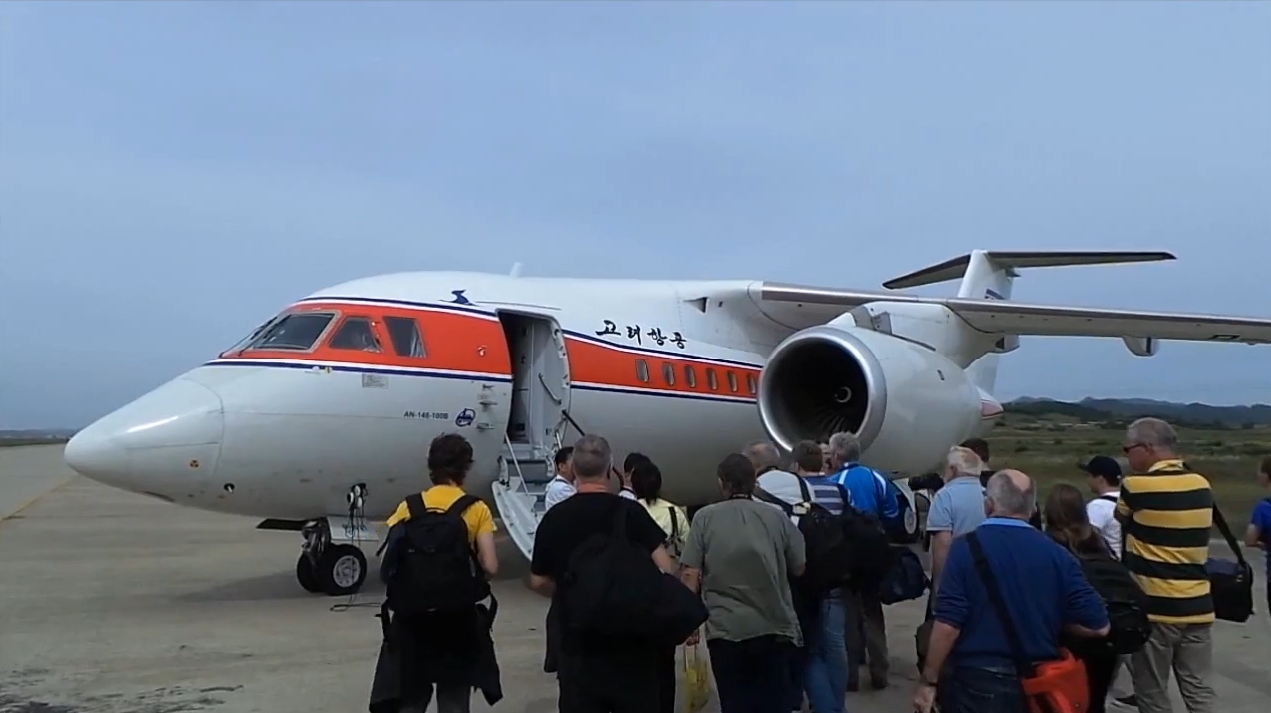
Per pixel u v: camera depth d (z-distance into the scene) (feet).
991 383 45.34
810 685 16.53
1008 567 11.94
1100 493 19.31
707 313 36.91
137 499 79.82
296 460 27.53
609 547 12.86
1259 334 32.19
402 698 14.19
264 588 32.65
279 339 28.73
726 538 14.47
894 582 18.52
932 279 44.86
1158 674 15.74
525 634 25.73
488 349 30.42
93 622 26.73
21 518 62.23
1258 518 22.33
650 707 13.05
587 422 32.30
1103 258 40.19
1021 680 11.75
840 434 19.97
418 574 13.94
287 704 18.95
